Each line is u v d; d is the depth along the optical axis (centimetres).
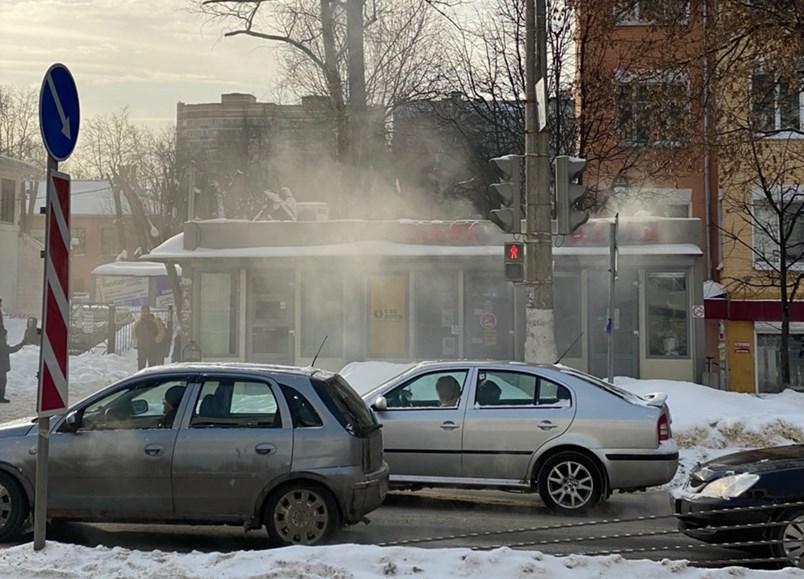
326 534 798
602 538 732
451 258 2003
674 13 1382
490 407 1042
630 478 1008
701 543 865
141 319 2369
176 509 807
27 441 823
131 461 809
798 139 2047
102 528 891
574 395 1035
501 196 1310
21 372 2383
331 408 821
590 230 1984
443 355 2020
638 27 2106
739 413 1453
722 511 745
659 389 1655
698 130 1420
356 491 803
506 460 1027
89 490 811
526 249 1340
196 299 2078
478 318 2017
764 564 764
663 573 639
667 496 1142
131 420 826
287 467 800
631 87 1493
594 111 2300
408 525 947
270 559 660
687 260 1967
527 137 1348
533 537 890
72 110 700
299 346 2048
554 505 1016
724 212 2495
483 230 2028
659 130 1441
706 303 2498
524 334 1989
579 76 2338
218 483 803
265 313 2066
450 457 1034
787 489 759
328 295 2052
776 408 1572
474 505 1072
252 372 839
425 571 640
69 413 827
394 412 1053
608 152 2417
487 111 2950
